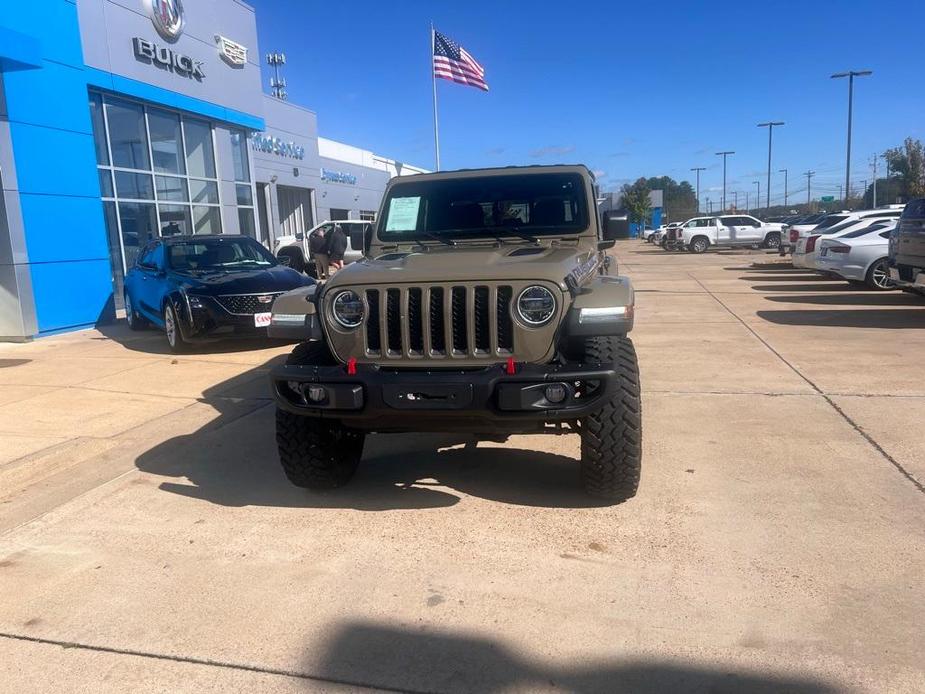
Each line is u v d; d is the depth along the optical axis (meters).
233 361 8.76
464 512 4.11
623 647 2.79
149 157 14.96
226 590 3.31
